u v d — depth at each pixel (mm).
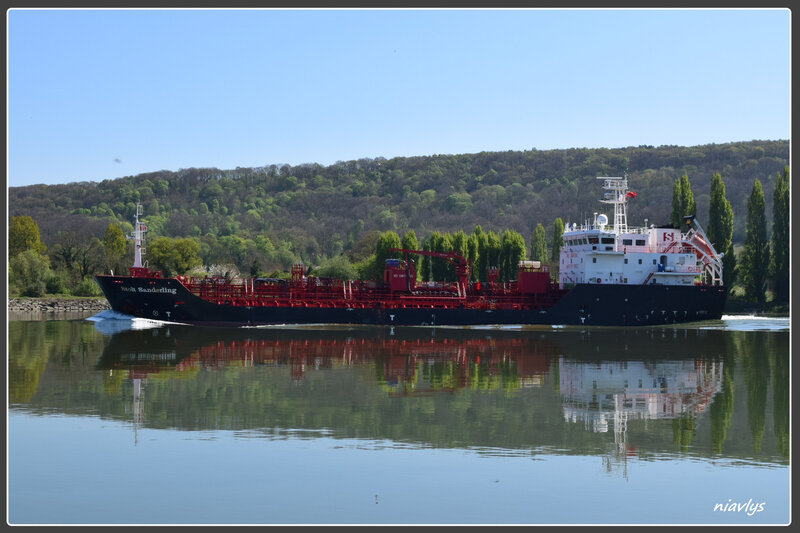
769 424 47938
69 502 34125
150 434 44438
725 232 133250
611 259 106000
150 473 37781
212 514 32875
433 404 52812
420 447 42312
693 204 133625
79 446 42000
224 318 98250
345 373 64875
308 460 39875
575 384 60562
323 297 101875
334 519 32469
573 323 103812
